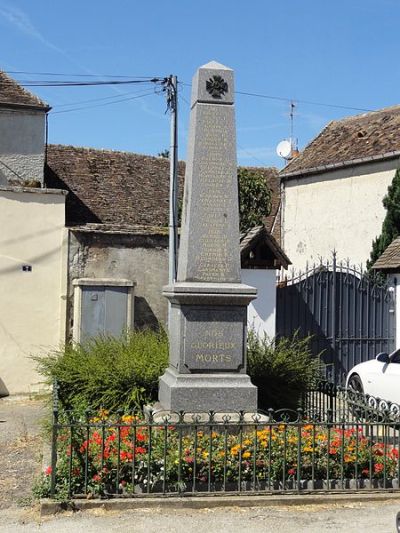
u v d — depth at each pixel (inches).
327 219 951.6
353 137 963.3
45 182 860.0
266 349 462.3
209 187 374.6
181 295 358.3
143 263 636.1
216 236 372.8
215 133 377.4
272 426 309.3
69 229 616.7
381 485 304.5
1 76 819.4
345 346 650.8
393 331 658.2
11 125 802.2
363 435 331.0
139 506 281.6
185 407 352.8
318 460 306.5
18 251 604.4
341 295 653.3
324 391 434.6
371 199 884.0
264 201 921.5
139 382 415.8
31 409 536.1
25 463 359.9
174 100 682.8
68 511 278.2
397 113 946.1
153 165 957.8
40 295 609.0
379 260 692.1
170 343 386.0
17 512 280.7
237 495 290.4
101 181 896.3
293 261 1005.2
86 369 425.4
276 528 263.7
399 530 229.9
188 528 262.1
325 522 270.5
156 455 298.2
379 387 494.6
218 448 305.4
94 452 295.4
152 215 869.2
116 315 605.3
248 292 364.2
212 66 380.5
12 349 601.0
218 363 363.3
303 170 978.7
